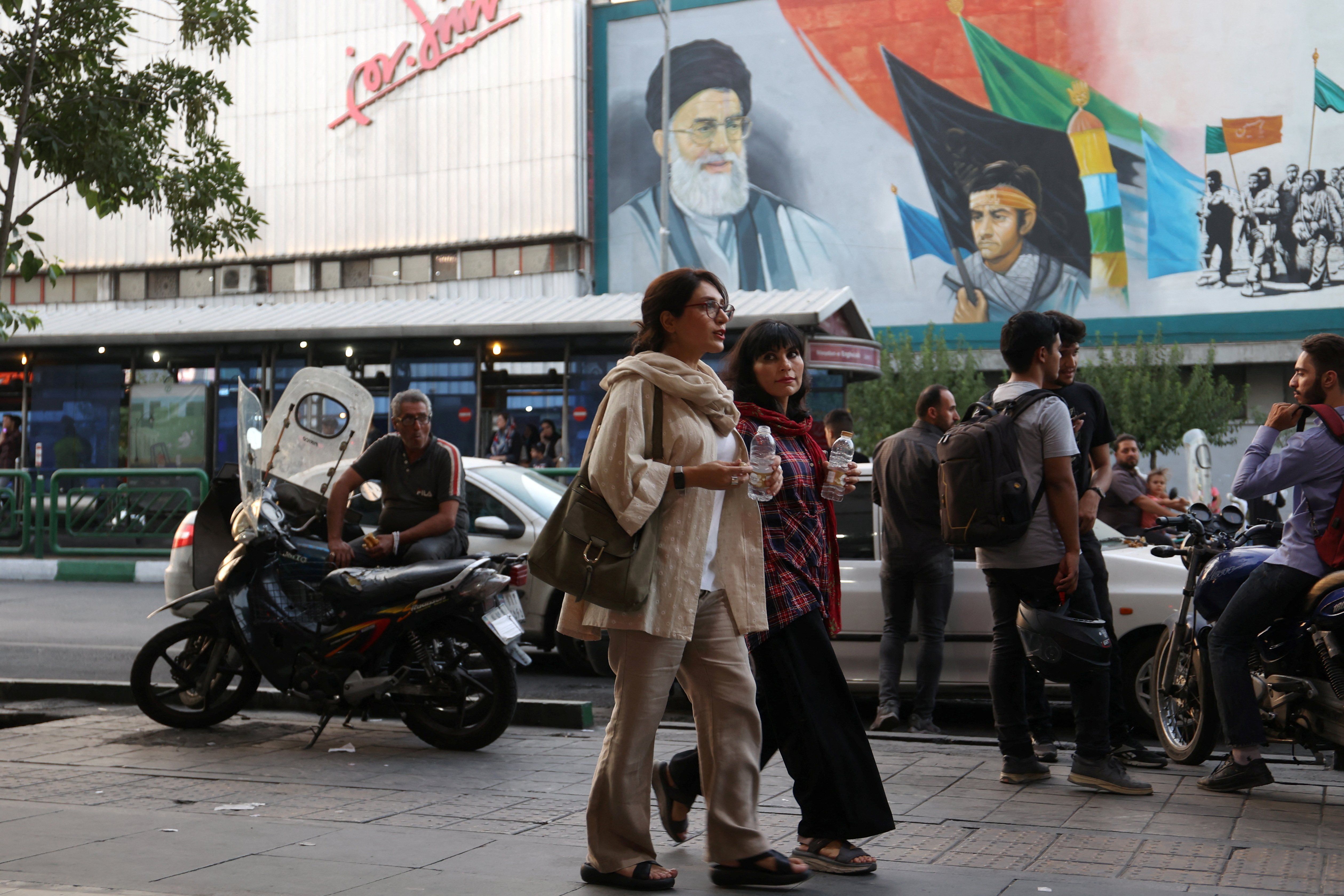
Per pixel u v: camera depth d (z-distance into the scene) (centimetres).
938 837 433
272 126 4547
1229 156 3859
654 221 4275
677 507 359
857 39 4144
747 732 369
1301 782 534
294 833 433
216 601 657
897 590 674
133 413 2006
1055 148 3988
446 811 478
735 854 364
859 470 748
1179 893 359
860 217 4125
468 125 4356
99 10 1171
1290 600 500
